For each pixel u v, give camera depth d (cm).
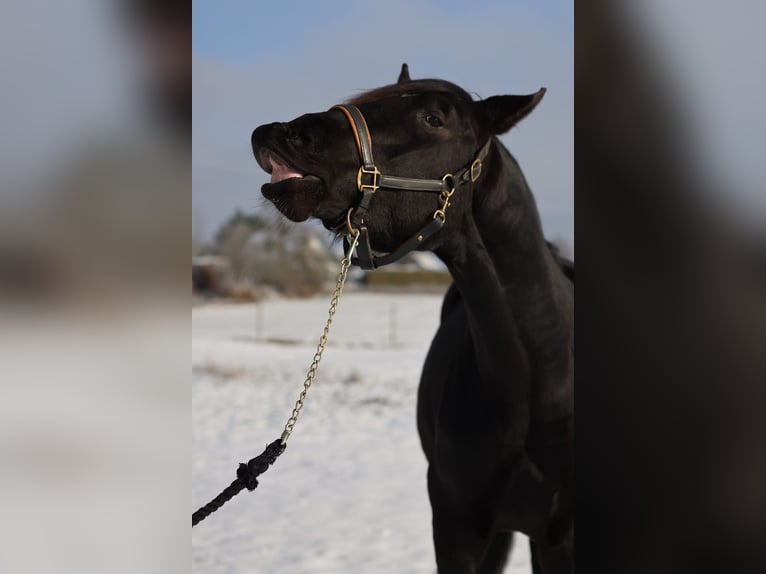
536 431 217
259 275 3359
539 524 226
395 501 511
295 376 1094
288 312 2570
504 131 207
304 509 493
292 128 188
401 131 196
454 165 201
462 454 226
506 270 212
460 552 235
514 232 212
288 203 183
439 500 239
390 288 3666
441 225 200
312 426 770
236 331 1973
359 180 191
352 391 970
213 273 3247
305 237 3453
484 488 225
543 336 214
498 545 296
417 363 1276
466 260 212
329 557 404
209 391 968
